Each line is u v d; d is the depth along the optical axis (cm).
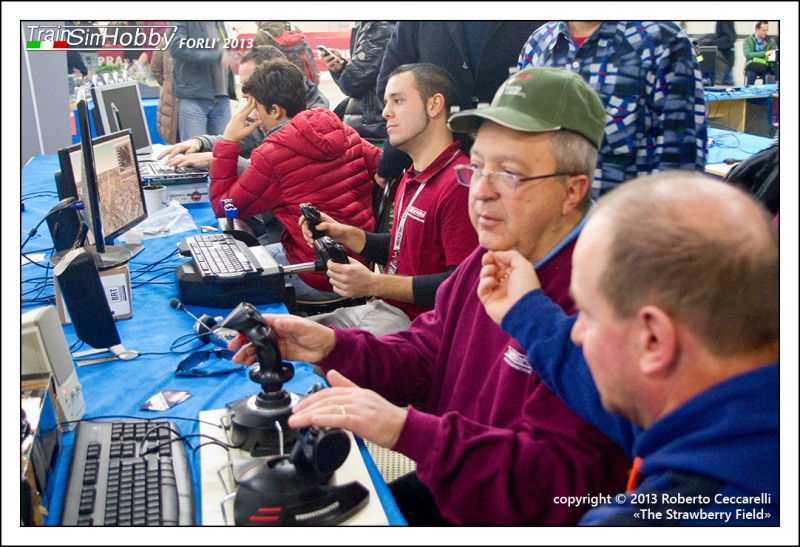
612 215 67
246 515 88
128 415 120
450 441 94
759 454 61
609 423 87
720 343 62
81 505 90
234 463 100
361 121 336
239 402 110
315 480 92
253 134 327
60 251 189
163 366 140
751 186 185
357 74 324
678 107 215
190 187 285
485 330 117
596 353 69
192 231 247
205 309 174
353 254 242
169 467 99
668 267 61
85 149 170
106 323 141
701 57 464
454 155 182
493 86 262
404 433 94
